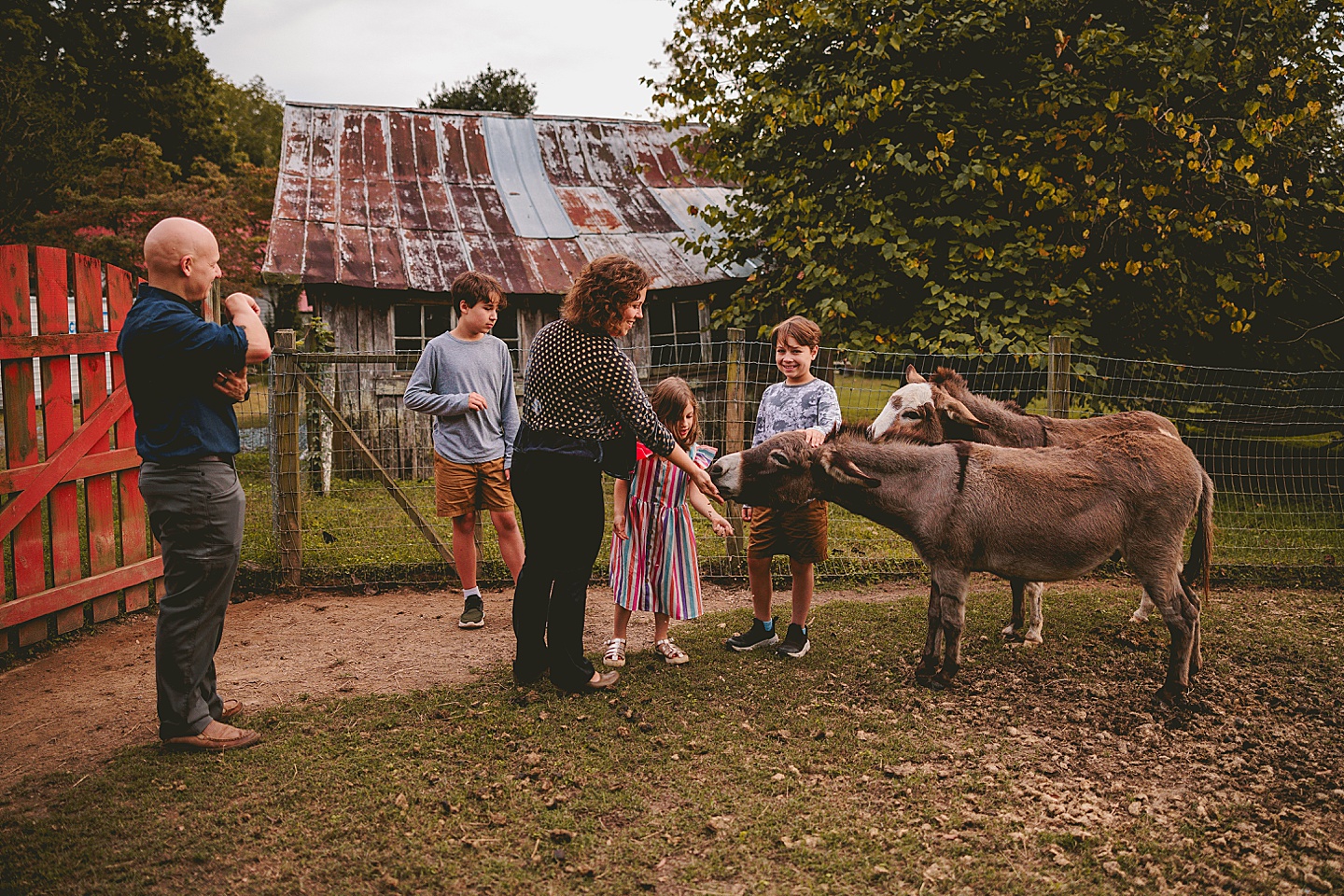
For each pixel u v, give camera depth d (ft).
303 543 21.83
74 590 15.80
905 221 27.02
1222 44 26.45
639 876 8.52
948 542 13.21
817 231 26.35
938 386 17.11
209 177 73.26
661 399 13.97
